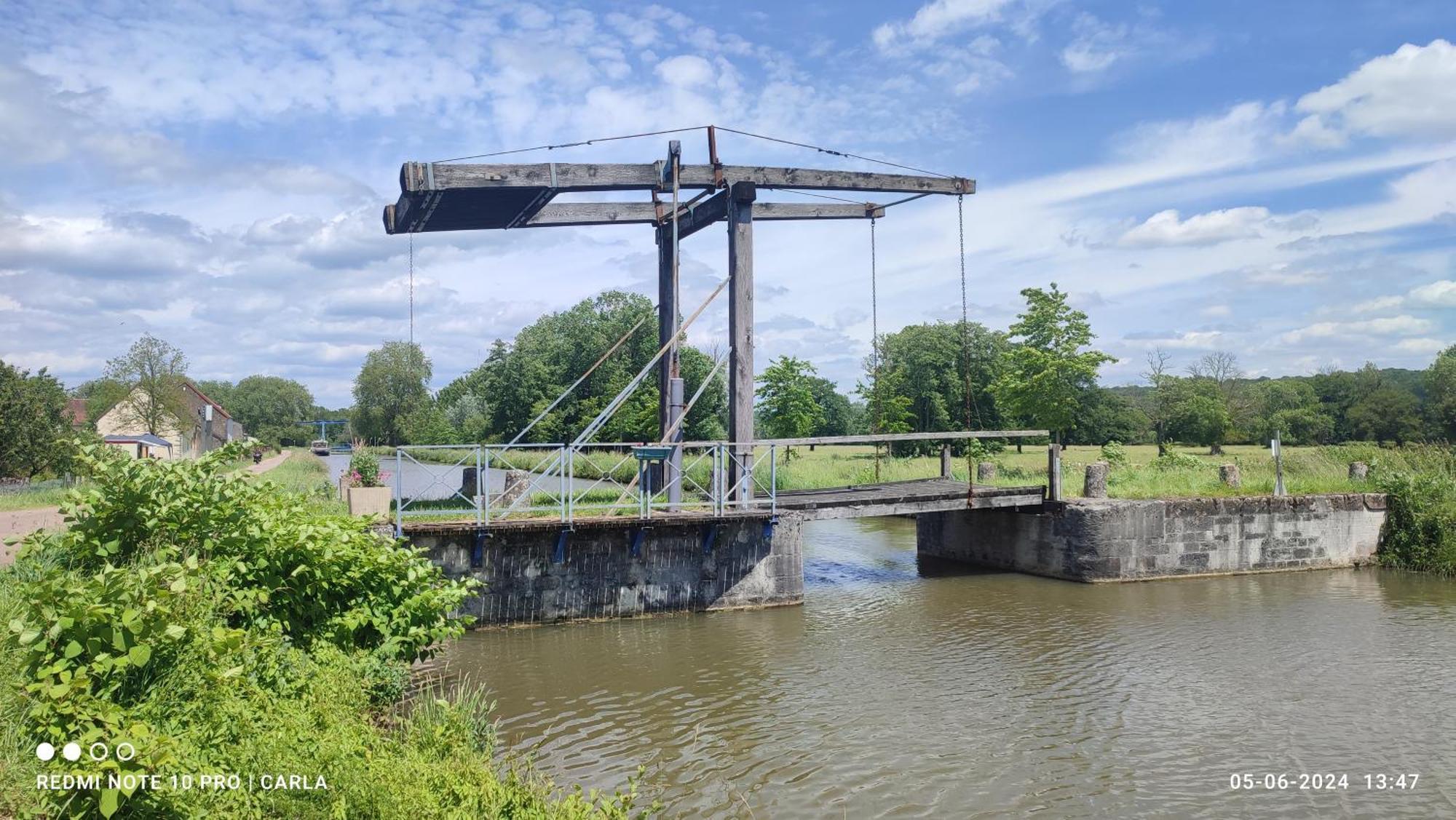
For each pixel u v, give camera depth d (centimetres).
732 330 1709
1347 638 1398
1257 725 1009
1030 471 2753
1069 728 992
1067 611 1588
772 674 1175
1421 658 1280
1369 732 991
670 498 1684
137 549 724
